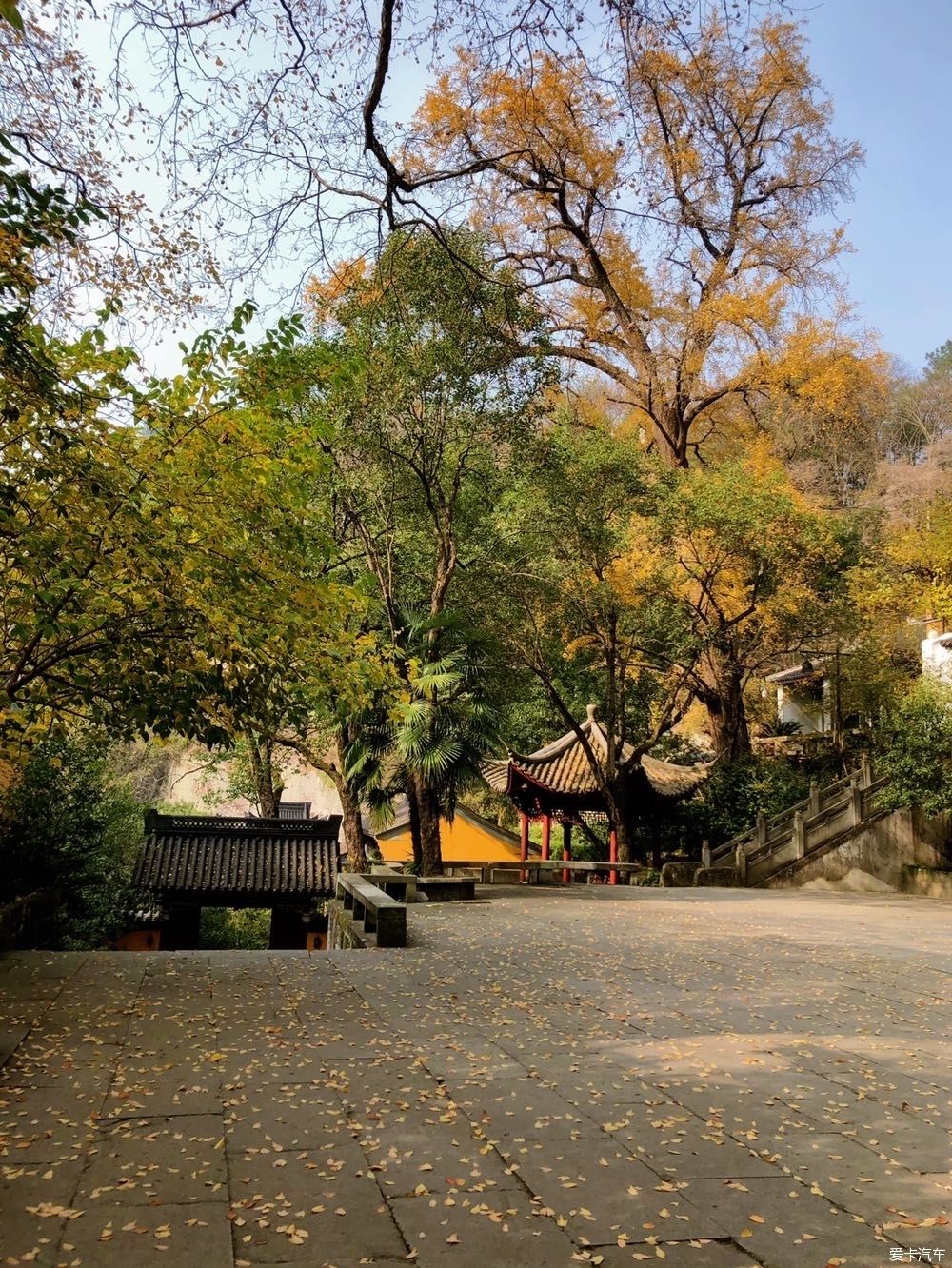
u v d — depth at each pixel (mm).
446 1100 5422
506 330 16109
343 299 15898
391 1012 7617
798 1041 6984
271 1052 6316
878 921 15414
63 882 14680
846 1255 3719
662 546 23781
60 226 6016
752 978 9633
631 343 32281
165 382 7215
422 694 18234
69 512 6441
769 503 23312
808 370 31312
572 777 24250
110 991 8086
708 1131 5043
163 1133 4805
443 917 14711
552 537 21641
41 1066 5867
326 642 8148
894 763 20125
